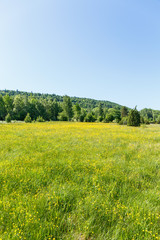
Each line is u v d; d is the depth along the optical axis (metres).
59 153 7.03
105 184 3.87
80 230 2.34
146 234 2.23
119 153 7.31
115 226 2.43
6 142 9.45
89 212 2.71
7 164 5.01
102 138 12.33
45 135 13.62
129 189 3.66
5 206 2.76
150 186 3.89
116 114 103.19
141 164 5.59
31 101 84.12
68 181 3.95
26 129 19.36
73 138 11.94
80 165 5.21
